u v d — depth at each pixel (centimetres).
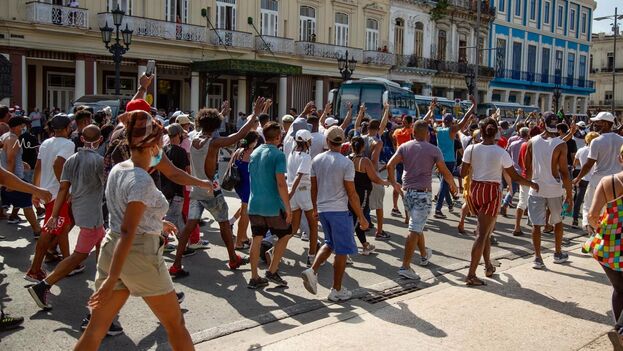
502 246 980
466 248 954
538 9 5488
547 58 5681
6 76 1652
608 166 818
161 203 404
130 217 382
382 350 514
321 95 3597
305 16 3500
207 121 728
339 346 521
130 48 2708
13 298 636
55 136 740
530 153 821
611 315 624
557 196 818
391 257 877
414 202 752
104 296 376
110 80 2836
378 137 1001
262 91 3444
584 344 541
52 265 767
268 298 667
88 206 598
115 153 538
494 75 4916
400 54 4103
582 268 824
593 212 509
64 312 600
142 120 397
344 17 3716
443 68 4403
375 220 1166
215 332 557
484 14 4794
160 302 412
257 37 3216
